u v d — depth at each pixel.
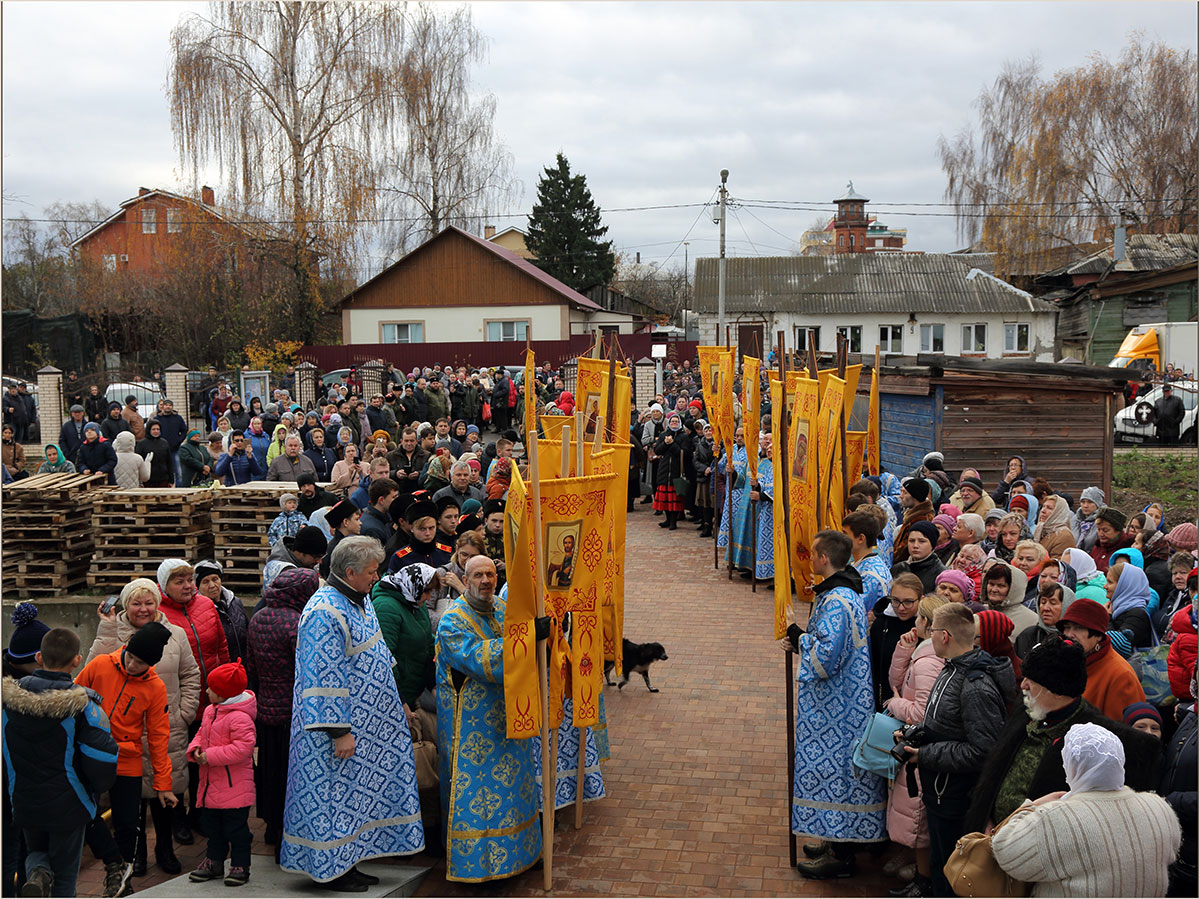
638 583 13.01
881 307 42.25
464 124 42.91
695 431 17.14
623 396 10.08
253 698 5.44
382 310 43.50
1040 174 40.59
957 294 42.50
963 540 7.55
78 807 5.00
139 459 14.05
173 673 6.03
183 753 6.02
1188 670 5.26
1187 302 34.59
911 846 5.23
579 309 46.28
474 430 14.41
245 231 35.12
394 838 5.41
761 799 6.53
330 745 5.16
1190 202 39.97
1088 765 3.42
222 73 33.34
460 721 5.44
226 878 5.33
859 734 5.41
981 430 13.38
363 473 11.41
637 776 6.91
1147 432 23.88
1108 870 3.31
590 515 5.71
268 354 35.41
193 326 35.75
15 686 4.92
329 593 5.25
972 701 4.60
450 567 6.53
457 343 41.03
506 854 5.38
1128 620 6.50
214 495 10.03
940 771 4.69
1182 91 39.56
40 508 10.20
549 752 5.66
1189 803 4.18
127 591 5.76
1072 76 40.50
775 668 9.36
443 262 43.16
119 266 41.44
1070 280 41.94
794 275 44.75
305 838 5.12
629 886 5.44
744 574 13.28
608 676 8.95
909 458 14.30
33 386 27.05
